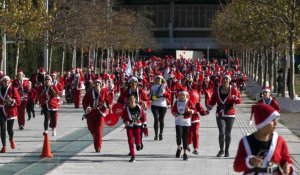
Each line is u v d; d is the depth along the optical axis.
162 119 20.05
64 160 15.69
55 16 39.16
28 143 18.89
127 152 17.11
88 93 17.05
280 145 6.96
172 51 125.50
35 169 14.32
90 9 43.22
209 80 37.62
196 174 13.66
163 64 71.88
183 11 127.12
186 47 124.50
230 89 15.97
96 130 17.02
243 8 34.12
